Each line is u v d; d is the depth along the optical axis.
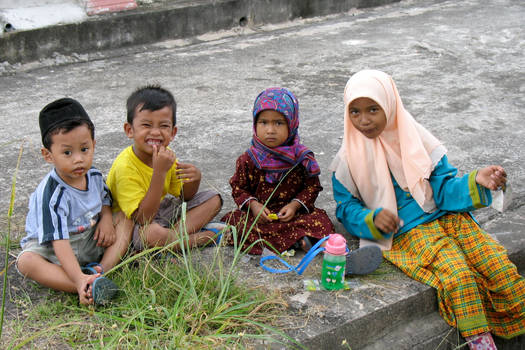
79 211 2.78
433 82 6.12
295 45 7.42
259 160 3.23
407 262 3.01
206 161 4.31
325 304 2.73
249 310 2.63
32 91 5.78
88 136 2.67
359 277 2.96
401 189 3.17
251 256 3.09
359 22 8.55
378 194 3.16
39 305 2.63
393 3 9.54
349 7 9.00
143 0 7.29
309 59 6.86
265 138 3.18
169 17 7.30
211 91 5.80
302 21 8.52
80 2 6.86
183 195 3.24
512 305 2.98
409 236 3.07
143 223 2.98
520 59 6.89
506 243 3.36
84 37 6.75
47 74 6.29
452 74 6.38
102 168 4.15
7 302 2.67
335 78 6.21
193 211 3.21
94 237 2.86
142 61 6.76
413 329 2.86
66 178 2.76
